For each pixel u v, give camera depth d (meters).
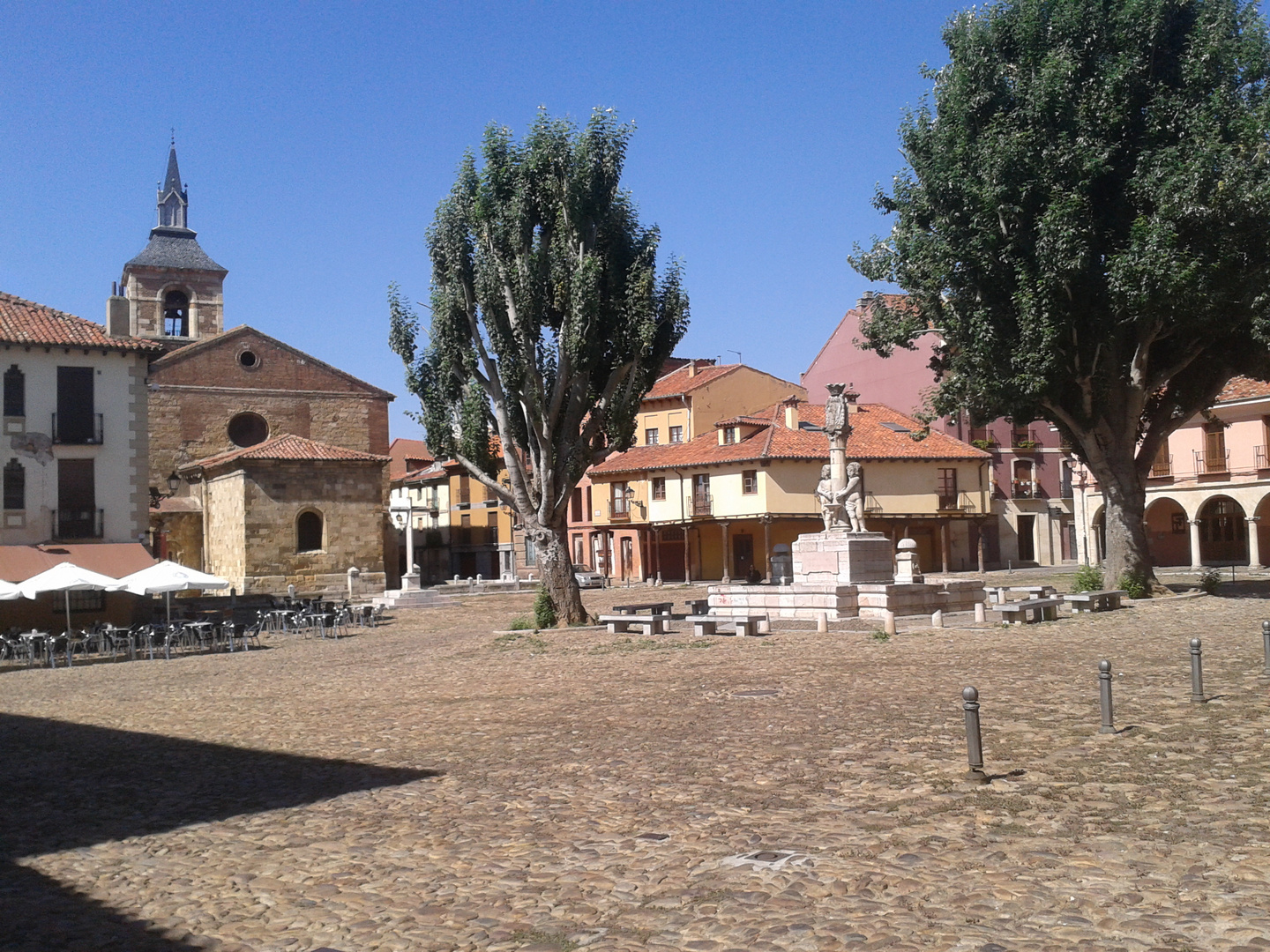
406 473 89.56
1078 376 27.08
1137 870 6.48
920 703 13.13
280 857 8.16
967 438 62.44
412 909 6.73
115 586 29.17
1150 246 23.67
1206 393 28.72
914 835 7.53
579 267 26.56
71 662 28.94
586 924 6.24
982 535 63.16
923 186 26.89
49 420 36.59
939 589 25.84
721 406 68.06
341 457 51.34
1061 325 25.19
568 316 26.81
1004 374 26.59
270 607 40.38
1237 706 11.56
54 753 13.88
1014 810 8.00
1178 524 54.78
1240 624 20.19
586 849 7.80
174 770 12.12
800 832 7.81
